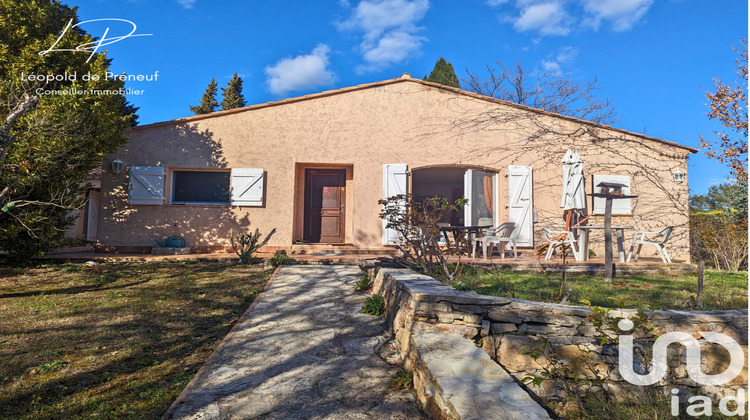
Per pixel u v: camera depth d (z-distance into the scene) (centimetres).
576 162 851
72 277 656
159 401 274
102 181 924
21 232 727
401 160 1002
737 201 1085
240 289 597
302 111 993
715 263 879
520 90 1892
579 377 304
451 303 332
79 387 292
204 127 962
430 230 581
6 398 271
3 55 698
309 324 435
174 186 973
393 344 379
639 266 721
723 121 938
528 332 323
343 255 872
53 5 799
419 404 262
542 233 1006
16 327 414
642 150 1031
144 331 415
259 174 955
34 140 666
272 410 256
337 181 1113
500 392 207
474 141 1016
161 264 773
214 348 378
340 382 299
